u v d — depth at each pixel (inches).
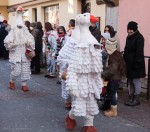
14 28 331.3
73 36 211.6
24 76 341.4
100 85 202.1
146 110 272.4
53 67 424.8
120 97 314.5
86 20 201.5
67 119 219.0
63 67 215.3
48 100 304.7
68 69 198.4
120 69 245.9
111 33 286.0
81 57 195.9
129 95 293.9
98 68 197.9
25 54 337.4
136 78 281.0
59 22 627.5
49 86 373.4
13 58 335.3
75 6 557.6
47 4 679.1
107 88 253.4
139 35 279.7
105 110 260.7
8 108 274.2
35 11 769.6
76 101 200.5
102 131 218.8
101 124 233.6
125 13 396.8
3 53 641.0
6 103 291.7
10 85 355.3
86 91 198.4
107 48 247.0
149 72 306.7
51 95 326.3
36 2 723.4
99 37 318.0
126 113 262.4
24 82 346.3
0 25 637.9
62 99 308.8
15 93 334.6
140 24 374.9
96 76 200.8
